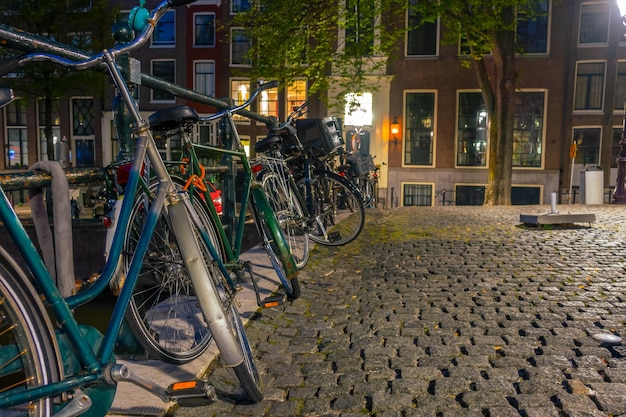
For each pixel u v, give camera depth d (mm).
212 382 2244
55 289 1367
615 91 22125
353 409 2043
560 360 2443
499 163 14977
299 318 3260
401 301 3596
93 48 20625
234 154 3266
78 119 27875
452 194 22859
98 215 2111
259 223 3637
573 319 3104
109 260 1684
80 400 1305
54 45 1829
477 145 22672
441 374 2336
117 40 2404
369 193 10812
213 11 25188
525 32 22078
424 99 22891
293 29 14398
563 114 22625
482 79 15180
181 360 2266
